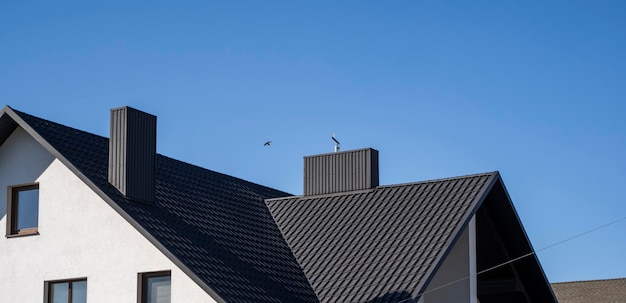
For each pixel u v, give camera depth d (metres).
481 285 28.89
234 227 26.16
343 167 29.19
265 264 24.83
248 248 25.23
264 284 23.67
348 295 23.92
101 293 23.45
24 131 25.31
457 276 25.69
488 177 26.39
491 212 27.12
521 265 27.88
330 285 24.58
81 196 24.27
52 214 24.53
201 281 22.02
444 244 24.31
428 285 24.09
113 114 24.75
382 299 23.20
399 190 27.84
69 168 23.97
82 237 24.02
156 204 24.72
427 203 26.53
